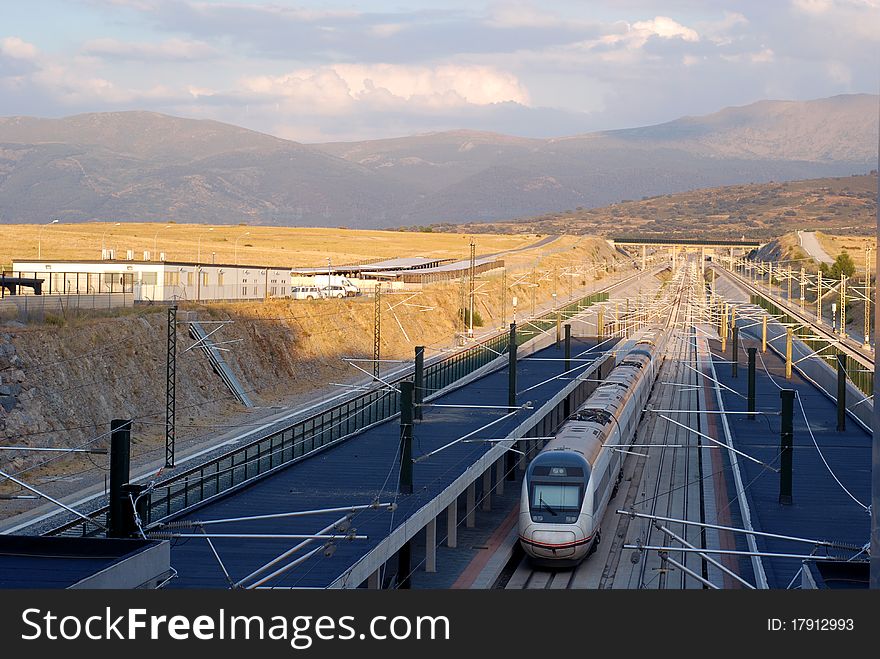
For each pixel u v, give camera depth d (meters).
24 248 147.00
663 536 45.50
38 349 59.00
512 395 61.00
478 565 40.28
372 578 31.33
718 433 71.06
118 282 89.06
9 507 45.69
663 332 116.31
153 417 65.19
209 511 35.88
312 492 39.12
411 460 39.12
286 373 87.12
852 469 53.06
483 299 148.62
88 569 23.95
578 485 40.88
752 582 37.75
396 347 111.19
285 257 175.62
